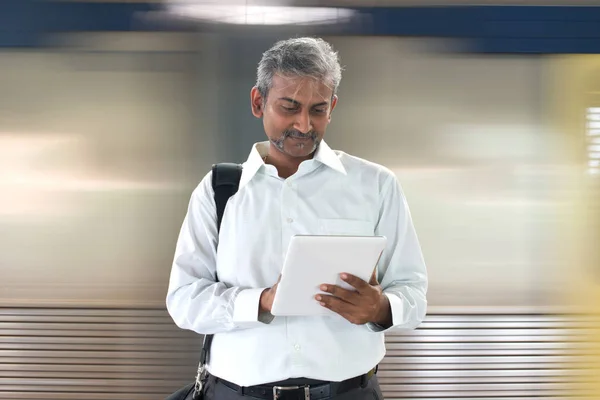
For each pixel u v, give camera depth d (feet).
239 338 5.07
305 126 4.85
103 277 9.46
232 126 9.32
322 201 5.25
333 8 9.34
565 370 9.56
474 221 9.46
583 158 9.50
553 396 9.55
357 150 9.35
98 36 9.32
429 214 9.43
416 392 9.50
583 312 9.57
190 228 5.42
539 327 9.53
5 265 9.44
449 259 9.47
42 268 9.44
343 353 5.02
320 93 4.86
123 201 9.42
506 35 9.37
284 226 5.18
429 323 9.49
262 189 5.30
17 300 9.45
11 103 9.34
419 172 9.40
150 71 9.36
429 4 9.35
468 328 9.50
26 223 9.41
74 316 9.47
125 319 9.48
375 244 4.33
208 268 5.40
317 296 4.52
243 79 9.32
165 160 9.38
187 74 9.36
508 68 9.42
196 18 9.34
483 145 9.42
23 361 9.48
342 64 9.34
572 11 9.41
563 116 9.47
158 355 9.52
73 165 9.39
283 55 4.87
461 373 9.50
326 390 4.97
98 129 9.39
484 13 9.37
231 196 5.32
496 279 9.50
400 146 9.37
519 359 9.53
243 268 5.16
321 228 5.18
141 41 9.34
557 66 9.45
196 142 9.36
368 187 5.34
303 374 4.92
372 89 9.35
